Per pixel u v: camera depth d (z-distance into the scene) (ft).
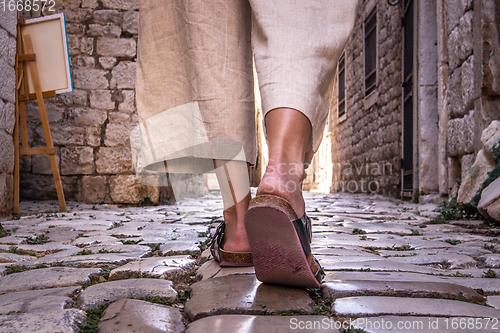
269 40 3.45
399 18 24.38
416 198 19.66
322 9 3.55
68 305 3.42
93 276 4.46
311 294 3.59
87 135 19.48
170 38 4.37
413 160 20.15
